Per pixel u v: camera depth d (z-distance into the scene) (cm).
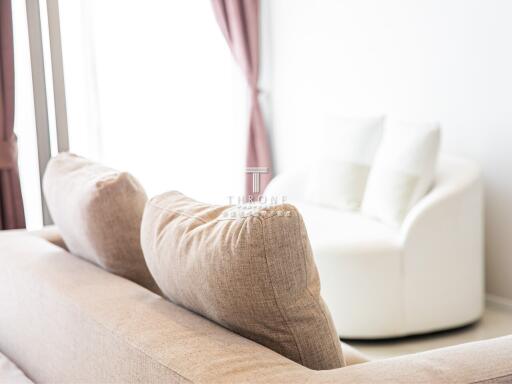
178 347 131
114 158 477
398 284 323
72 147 452
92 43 452
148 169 492
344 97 467
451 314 333
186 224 147
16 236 248
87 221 195
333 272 322
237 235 125
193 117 505
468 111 378
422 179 336
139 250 200
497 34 356
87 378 159
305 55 497
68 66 445
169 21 488
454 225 326
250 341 133
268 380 115
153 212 163
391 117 431
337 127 400
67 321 168
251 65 519
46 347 183
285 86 520
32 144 415
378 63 436
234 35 508
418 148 335
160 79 489
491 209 372
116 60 470
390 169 346
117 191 194
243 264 124
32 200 418
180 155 504
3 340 219
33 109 411
